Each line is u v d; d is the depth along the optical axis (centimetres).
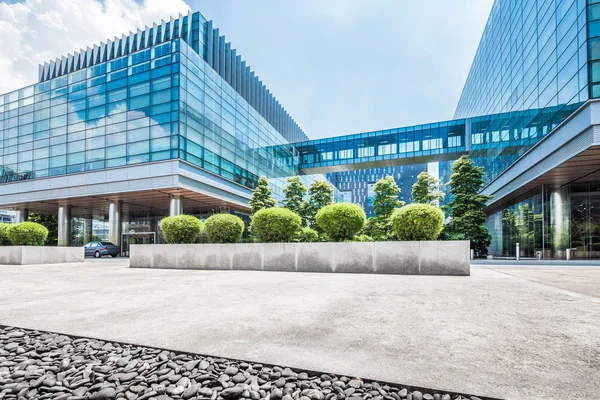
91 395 194
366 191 12231
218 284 678
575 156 1504
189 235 1230
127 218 3322
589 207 1898
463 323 336
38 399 195
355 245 917
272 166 3662
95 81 2448
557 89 1667
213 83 2592
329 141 4069
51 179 2548
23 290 621
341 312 395
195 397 195
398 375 209
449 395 185
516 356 239
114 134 2333
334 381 204
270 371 223
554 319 348
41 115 2675
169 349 267
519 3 2259
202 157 2381
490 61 3086
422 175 2467
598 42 1391
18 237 1667
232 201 2795
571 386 189
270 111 4219
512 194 2350
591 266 1237
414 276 805
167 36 2372
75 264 1542
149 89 2234
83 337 305
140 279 802
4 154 2842
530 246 2206
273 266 1015
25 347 285
